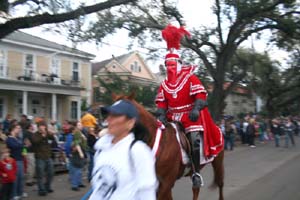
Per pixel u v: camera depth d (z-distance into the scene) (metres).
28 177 11.17
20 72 28.89
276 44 28.02
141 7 21.39
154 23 22.47
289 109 58.19
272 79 41.25
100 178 2.85
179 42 5.89
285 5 23.73
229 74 28.59
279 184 10.80
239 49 28.45
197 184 5.83
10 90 27.58
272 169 13.88
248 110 62.72
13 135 9.08
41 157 9.88
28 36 30.84
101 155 2.91
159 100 5.93
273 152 20.28
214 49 24.73
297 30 24.77
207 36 24.41
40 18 10.91
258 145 25.03
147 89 34.47
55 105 30.08
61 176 12.73
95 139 11.58
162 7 22.67
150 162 2.80
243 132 24.80
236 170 13.66
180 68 5.86
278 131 24.02
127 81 34.84
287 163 15.66
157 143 4.96
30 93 29.34
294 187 10.33
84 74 34.72
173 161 5.16
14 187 8.81
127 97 4.82
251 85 42.00
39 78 29.58
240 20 23.45
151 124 4.98
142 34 22.75
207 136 6.03
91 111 14.84
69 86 31.05
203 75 27.64
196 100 5.61
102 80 34.53
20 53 28.98
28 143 10.39
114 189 2.80
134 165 2.78
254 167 14.45
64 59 32.72
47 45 30.88
